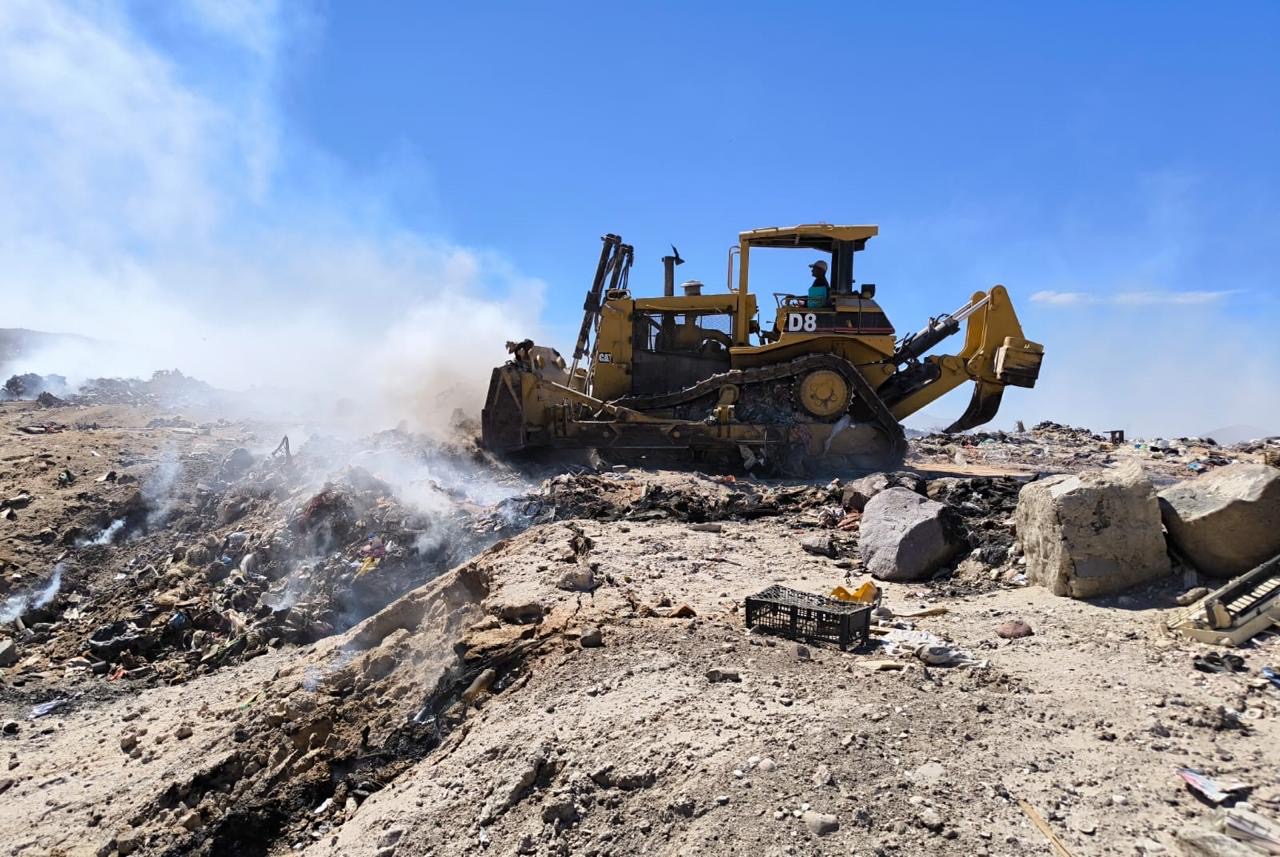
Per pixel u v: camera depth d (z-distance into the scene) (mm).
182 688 9922
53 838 6602
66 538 13555
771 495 12477
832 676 5758
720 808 4453
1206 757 4602
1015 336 16078
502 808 5012
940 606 7504
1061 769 4551
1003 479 11766
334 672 8125
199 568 12586
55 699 9938
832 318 15516
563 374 18156
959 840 4008
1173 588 7102
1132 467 7602
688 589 8180
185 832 6332
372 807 5734
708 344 16156
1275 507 6750
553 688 6078
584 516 11734
